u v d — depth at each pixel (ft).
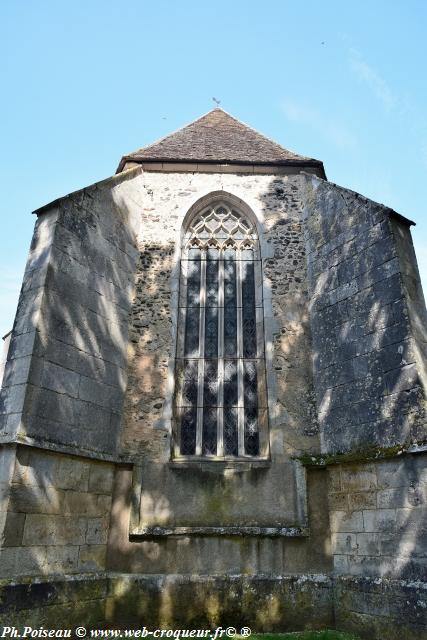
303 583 21.34
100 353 24.09
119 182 28.35
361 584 20.06
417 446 19.12
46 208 23.84
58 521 19.83
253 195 30.55
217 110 41.52
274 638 19.47
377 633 18.95
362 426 21.90
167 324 27.02
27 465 18.95
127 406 25.05
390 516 19.81
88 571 20.70
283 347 26.32
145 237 29.32
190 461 24.07
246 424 25.58
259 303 27.99
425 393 19.66
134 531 22.15
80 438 21.70
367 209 24.54
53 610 18.39
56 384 21.04
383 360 21.75
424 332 21.50
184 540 22.29
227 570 21.72
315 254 27.55
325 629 20.54
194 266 29.30
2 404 20.07
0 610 16.52
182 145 33.91
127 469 23.61
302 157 32.27
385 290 22.56
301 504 22.72
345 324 24.26
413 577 18.35
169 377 25.73
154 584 21.16
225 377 26.68
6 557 17.37
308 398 25.13
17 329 21.40
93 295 24.47
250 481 23.49
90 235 25.12
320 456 23.21
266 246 28.96
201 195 30.50
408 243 23.47
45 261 22.20
